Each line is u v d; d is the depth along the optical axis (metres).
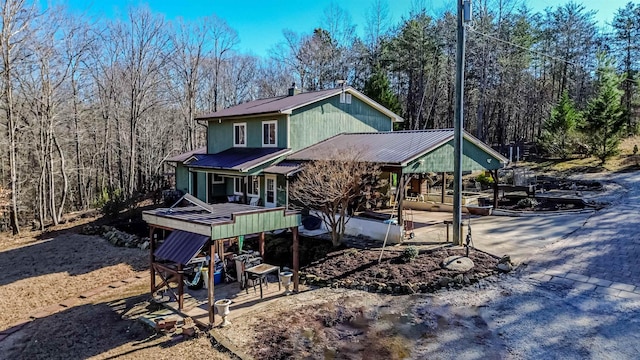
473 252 11.18
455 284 9.55
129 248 15.93
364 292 9.74
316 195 13.41
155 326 8.36
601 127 26.42
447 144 13.98
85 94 29.89
